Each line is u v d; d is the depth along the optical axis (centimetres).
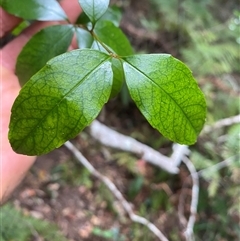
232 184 32
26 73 13
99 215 31
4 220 24
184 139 10
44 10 13
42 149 9
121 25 38
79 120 9
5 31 17
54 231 26
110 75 9
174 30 40
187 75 9
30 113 9
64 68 9
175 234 31
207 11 41
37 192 31
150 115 9
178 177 33
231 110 35
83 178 32
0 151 16
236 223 31
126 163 33
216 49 37
